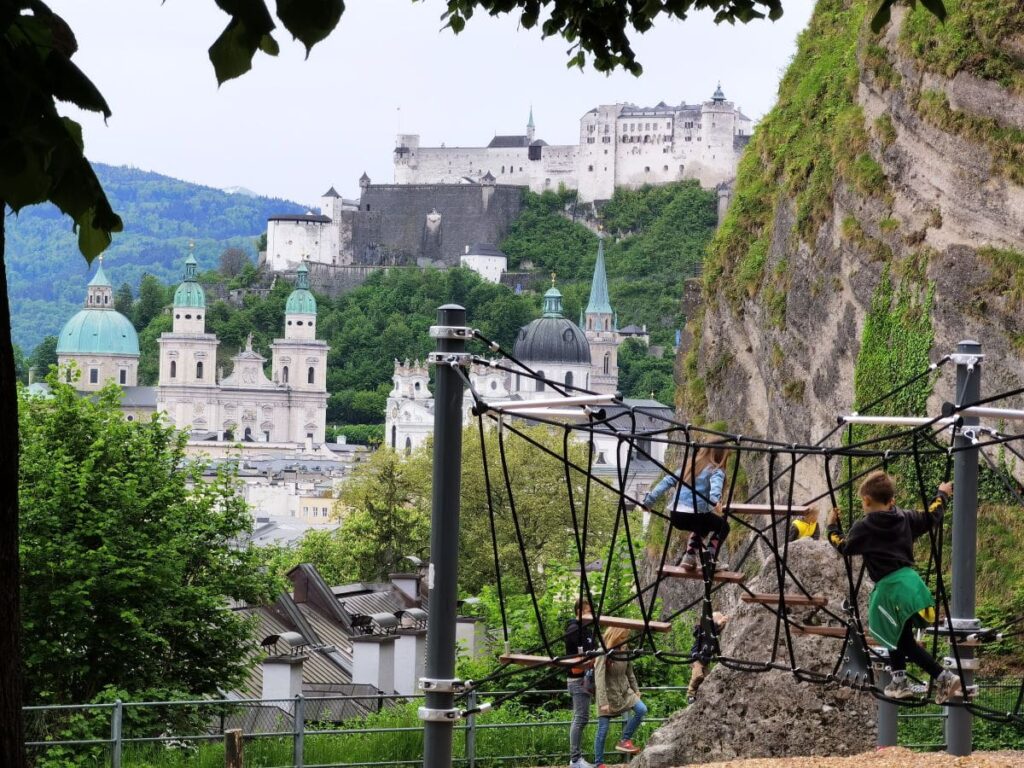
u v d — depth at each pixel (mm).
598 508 115562
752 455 49594
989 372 37094
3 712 9641
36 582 40531
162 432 46906
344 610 70750
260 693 50625
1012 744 25469
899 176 42312
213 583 45188
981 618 30984
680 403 61375
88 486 42125
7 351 9594
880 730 20266
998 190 38906
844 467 40656
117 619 40969
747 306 52938
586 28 16797
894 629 17141
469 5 18688
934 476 36719
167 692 38281
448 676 17312
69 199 8750
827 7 54719
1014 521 34469
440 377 17156
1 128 8328
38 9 8539
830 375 44406
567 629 21344
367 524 117625
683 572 17578
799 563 23266
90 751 31172
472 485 114125
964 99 40219
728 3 17188
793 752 22125
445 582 17250
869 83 45031
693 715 22672
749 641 22984
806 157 49000
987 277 38094
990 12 40094
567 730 27094
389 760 26406
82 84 8688
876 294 41875
